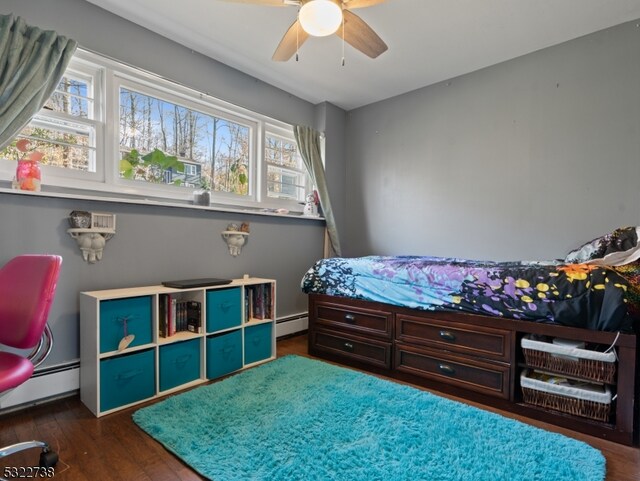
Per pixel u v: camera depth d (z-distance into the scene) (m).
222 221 2.80
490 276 1.92
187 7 2.18
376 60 2.82
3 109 1.70
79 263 2.03
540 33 2.45
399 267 2.32
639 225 2.29
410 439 1.53
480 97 2.97
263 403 1.86
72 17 2.05
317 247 3.68
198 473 1.32
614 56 2.38
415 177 3.38
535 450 1.45
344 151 3.92
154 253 2.37
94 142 2.20
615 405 1.60
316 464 1.36
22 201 1.83
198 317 2.24
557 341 1.74
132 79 2.36
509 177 2.82
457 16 2.25
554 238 2.62
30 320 1.30
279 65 2.91
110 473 1.32
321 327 2.72
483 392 1.92
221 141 3.00
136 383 1.91
